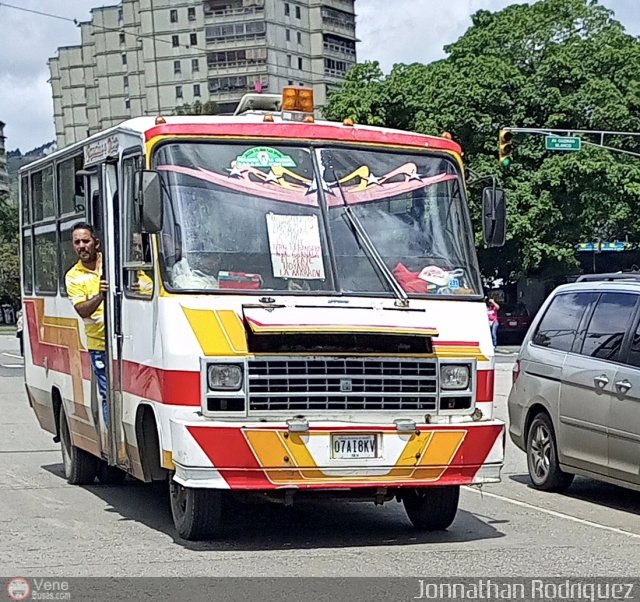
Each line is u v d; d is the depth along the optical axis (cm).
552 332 1120
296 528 901
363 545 826
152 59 11538
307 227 828
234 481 752
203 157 828
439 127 4250
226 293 789
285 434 755
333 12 11425
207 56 11162
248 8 10919
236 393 761
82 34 12850
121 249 886
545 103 4200
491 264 4447
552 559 773
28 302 1249
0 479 1169
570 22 4562
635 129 4256
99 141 952
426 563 757
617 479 984
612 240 4788
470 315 834
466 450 795
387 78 4591
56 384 1120
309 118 898
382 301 816
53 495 1064
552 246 4178
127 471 891
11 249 8056
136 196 792
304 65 11338
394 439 778
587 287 1096
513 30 4544
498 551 802
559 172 4091
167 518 940
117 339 898
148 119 870
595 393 1009
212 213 814
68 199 1066
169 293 785
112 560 765
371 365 784
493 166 4184
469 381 814
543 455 1102
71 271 966
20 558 775
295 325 766
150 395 811
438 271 848
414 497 895
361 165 862
